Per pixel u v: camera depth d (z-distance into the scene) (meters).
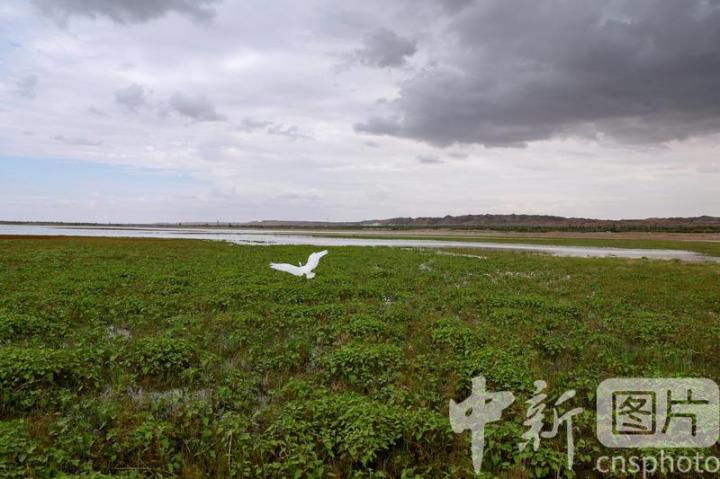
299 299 19.47
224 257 39.31
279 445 7.33
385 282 25.58
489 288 24.95
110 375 10.33
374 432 7.38
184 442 7.47
